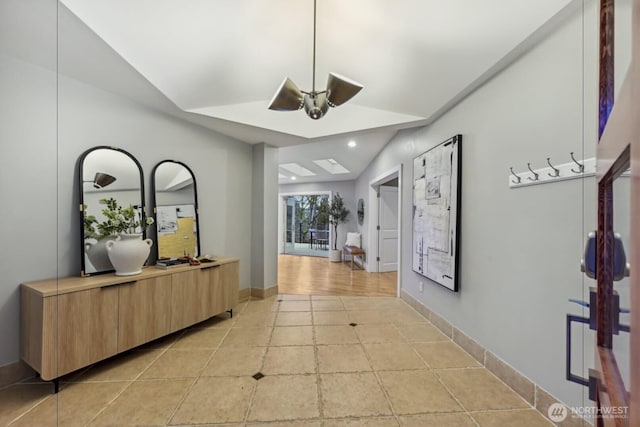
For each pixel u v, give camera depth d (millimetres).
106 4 1475
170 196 2908
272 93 2910
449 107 2621
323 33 1914
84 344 1867
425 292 3174
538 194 1665
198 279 2727
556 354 1541
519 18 1518
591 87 1360
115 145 2438
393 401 1715
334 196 8156
